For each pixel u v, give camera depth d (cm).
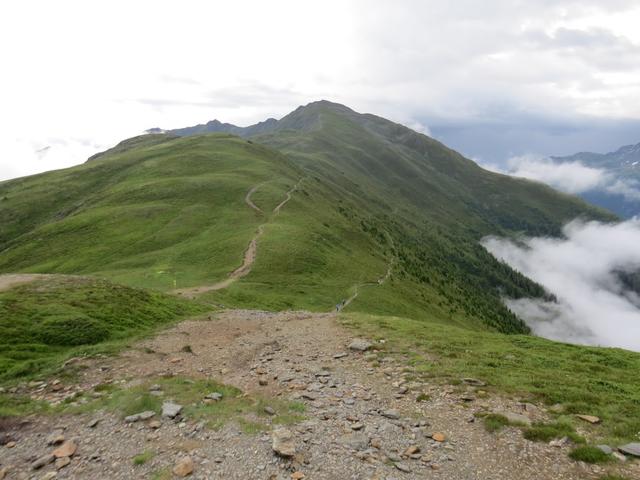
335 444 1459
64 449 1415
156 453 1374
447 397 1873
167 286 6425
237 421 1587
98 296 3709
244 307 5716
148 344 2830
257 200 12631
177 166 16500
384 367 2381
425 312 9550
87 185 16975
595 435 1480
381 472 1290
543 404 1778
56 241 10462
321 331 3388
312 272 8144
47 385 2069
